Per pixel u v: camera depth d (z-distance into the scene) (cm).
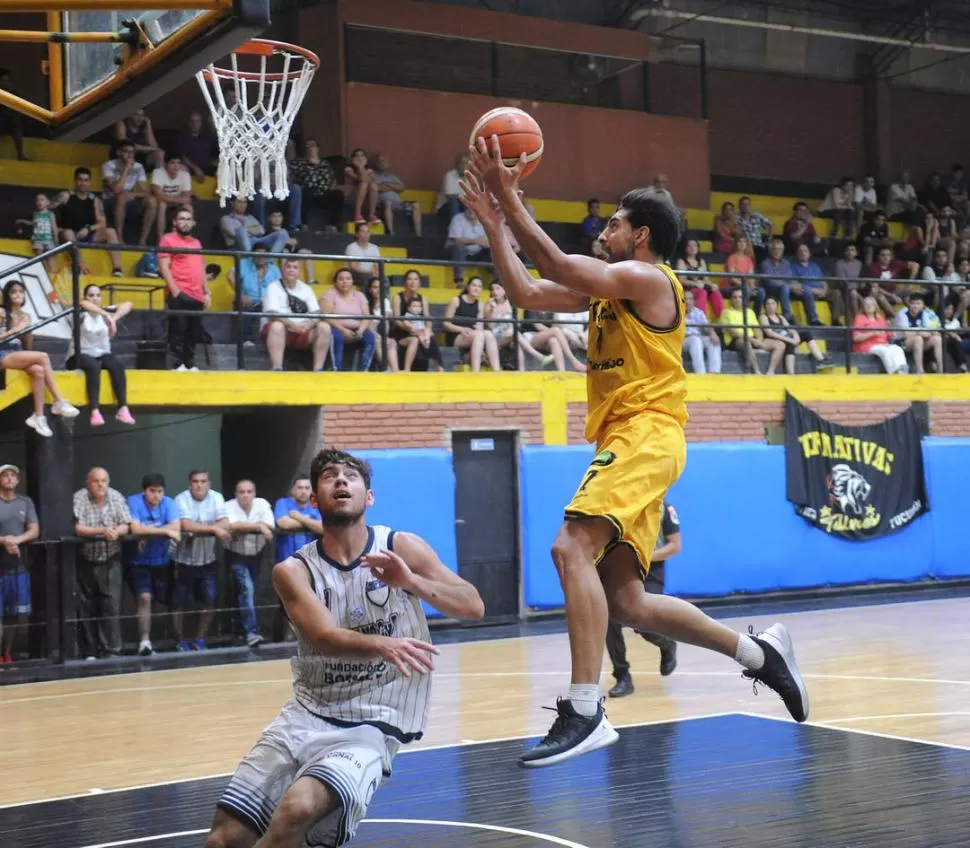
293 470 1396
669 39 2131
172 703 945
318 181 1662
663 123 2056
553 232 1869
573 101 1998
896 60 2384
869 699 862
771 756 686
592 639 442
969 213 2292
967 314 1967
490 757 707
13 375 1186
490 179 434
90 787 671
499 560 1436
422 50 1886
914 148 2400
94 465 1605
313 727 424
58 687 1047
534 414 1458
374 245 1617
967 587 1664
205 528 1226
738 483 1531
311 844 417
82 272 1407
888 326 1809
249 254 1311
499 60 1941
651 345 458
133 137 1614
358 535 432
